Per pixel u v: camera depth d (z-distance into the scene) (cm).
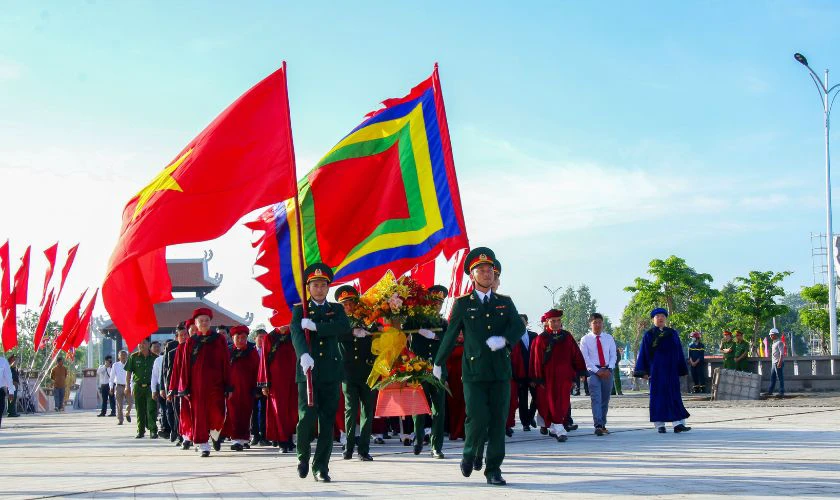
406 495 867
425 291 1339
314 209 1486
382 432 1602
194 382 1466
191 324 1647
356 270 1486
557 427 1511
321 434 1024
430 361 1336
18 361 4603
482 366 934
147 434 2166
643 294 6194
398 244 1516
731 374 2809
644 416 2197
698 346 3403
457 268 1627
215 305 5450
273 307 1459
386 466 1177
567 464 1128
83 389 4547
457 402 1628
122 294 1307
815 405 2352
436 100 1593
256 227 1471
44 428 2598
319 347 1030
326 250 1484
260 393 1569
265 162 1198
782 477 919
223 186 1183
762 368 3269
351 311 1312
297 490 941
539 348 1552
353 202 1509
